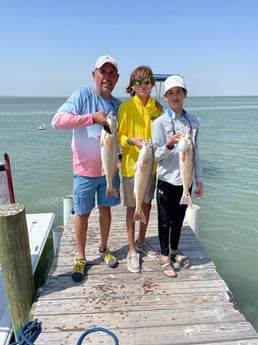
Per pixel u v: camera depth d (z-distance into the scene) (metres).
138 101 3.23
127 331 2.63
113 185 3.34
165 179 3.24
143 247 3.96
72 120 2.93
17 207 2.90
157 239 4.35
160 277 3.41
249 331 2.63
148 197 3.47
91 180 3.23
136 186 3.12
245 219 7.47
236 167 12.59
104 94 3.21
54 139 22.77
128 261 3.59
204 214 7.77
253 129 26.50
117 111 3.31
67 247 4.17
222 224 7.21
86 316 2.82
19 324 2.99
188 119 3.24
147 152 3.00
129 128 3.24
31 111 64.06
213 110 63.00
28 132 27.19
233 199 8.81
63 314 2.84
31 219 6.12
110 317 2.80
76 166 3.23
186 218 5.47
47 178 11.85
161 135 3.16
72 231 4.75
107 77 3.10
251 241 6.45
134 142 3.10
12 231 2.74
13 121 39.12
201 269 3.58
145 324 2.71
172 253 3.67
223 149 16.73
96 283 3.31
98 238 4.43
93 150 3.15
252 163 13.28
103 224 3.61
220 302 3.00
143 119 3.24
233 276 5.27
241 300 4.64
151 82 3.15
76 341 2.54
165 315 2.82
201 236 6.65
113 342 2.52
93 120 2.92
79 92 3.13
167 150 3.06
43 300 3.03
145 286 3.25
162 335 2.58
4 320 3.28
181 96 3.10
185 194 3.09
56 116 3.05
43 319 2.78
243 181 10.59
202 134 23.19
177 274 3.46
